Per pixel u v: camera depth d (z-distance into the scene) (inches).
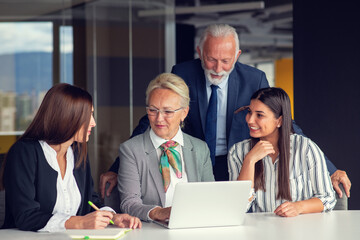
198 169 115.6
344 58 173.3
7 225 98.1
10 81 282.8
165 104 109.3
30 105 286.0
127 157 112.9
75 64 284.4
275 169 119.3
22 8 280.2
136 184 111.4
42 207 98.7
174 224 95.4
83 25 283.1
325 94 178.7
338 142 175.9
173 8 271.4
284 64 228.8
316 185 117.7
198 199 94.6
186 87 112.3
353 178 172.4
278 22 228.7
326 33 177.5
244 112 141.6
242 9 237.9
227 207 97.2
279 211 108.3
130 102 286.7
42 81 285.0
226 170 142.6
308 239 88.8
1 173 98.6
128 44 282.8
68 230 92.0
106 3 281.7
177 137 114.9
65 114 98.1
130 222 96.0
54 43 284.0
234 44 136.9
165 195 111.1
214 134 141.3
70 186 104.2
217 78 137.3
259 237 90.1
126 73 284.8
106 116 285.0
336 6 174.4
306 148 119.6
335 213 111.4
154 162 112.7
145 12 279.0
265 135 117.9
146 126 136.5
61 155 103.6
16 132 285.9
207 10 256.4
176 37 274.1
